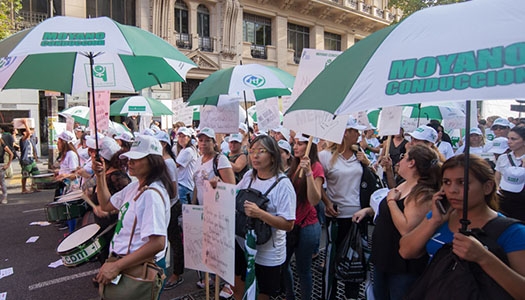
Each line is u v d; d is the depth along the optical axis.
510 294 1.55
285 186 2.88
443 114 7.10
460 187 1.78
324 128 3.24
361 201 3.65
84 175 4.68
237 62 20.58
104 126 5.65
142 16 17.47
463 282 1.65
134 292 2.26
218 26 19.94
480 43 1.35
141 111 8.71
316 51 3.73
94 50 2.39
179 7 18.66
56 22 2.57
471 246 1.57
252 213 2.68
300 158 3.62
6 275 4.66
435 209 1.93
